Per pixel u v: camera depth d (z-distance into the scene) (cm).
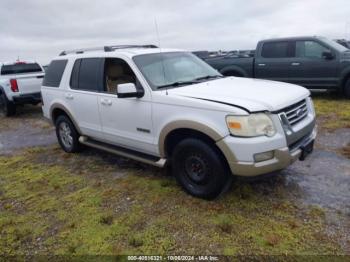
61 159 575
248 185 408
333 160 480
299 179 422
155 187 425
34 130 845
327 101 895
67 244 321
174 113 375
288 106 351
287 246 294
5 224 366
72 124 564
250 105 330
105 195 416
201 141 362
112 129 471
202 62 519
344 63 851
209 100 351
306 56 900
